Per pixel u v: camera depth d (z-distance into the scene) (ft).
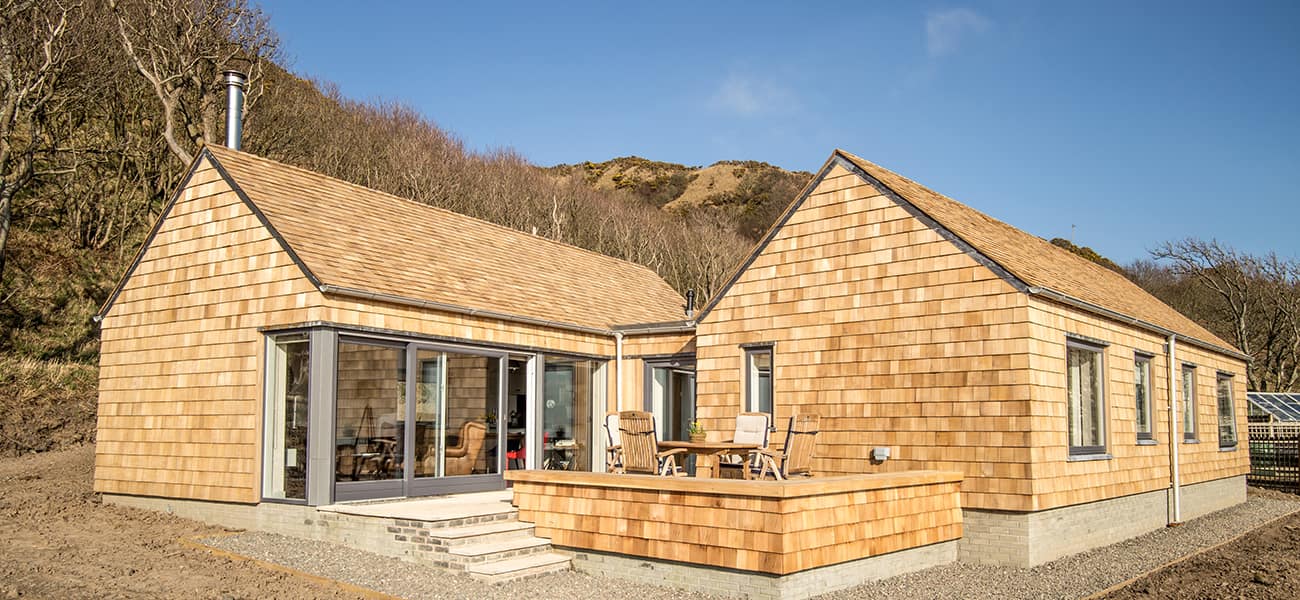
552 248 64.49
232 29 90.84
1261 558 37.86
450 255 49.65
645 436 37.73
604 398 53.72
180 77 85.71
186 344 42.75
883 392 40.32
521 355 47.85
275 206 41.55
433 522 33.42
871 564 32.76
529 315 47.50
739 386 45.14
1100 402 43.09
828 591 30.60
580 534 34.04
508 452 46.68
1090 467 41.04
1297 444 73.92
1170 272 143.43
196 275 42.88
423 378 42.01
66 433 63.16
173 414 42.88
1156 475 48.80
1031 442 35.91
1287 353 130.41
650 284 71.05
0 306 73.46
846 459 41.06
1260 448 76.59
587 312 54.03
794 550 28.89
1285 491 73.51
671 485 31.37
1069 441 39.65
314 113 116.88
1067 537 39.22
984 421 37.22
